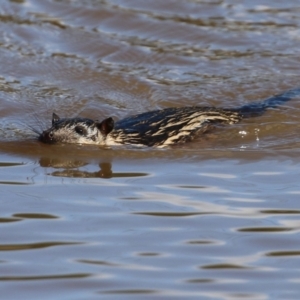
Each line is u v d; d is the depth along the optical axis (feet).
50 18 130.52
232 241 63.77
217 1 138.41
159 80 111.75
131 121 96.07
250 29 128.26
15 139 91.35
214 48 122.31
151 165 83.35
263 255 61.21
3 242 63.36
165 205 71.36
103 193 74.49
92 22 129.59
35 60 116.47
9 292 55.11
